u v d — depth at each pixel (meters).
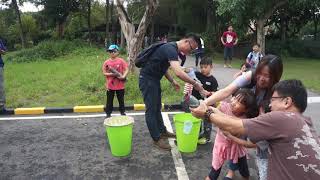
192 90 5.34
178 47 5.34
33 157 5.44
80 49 23.56
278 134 2.29
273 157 2.35
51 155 5.50
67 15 36.97
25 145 5.94
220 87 9.95
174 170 4.93
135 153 5.53
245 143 3.38
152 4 9.97
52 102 8.84
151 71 5.37
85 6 36.91
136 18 25.00
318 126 6.79
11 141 6.14
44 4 35.47
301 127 2.27
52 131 6.66
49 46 23.22
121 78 7.02
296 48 25.95
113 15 35.56
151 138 6.20
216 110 2.64
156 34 37.34
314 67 16.62
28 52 22.97
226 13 20.28
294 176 2.23
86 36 41.06
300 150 2.22
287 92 2.40
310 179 2.21
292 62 20.19
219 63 16.80
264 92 3.61
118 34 37.62
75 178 4.72
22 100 9.10
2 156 5.48
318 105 8.43
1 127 6.95
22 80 12.11
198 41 5.33
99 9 43.31
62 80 11.60
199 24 27.16
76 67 15.65
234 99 3.84
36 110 8.01
